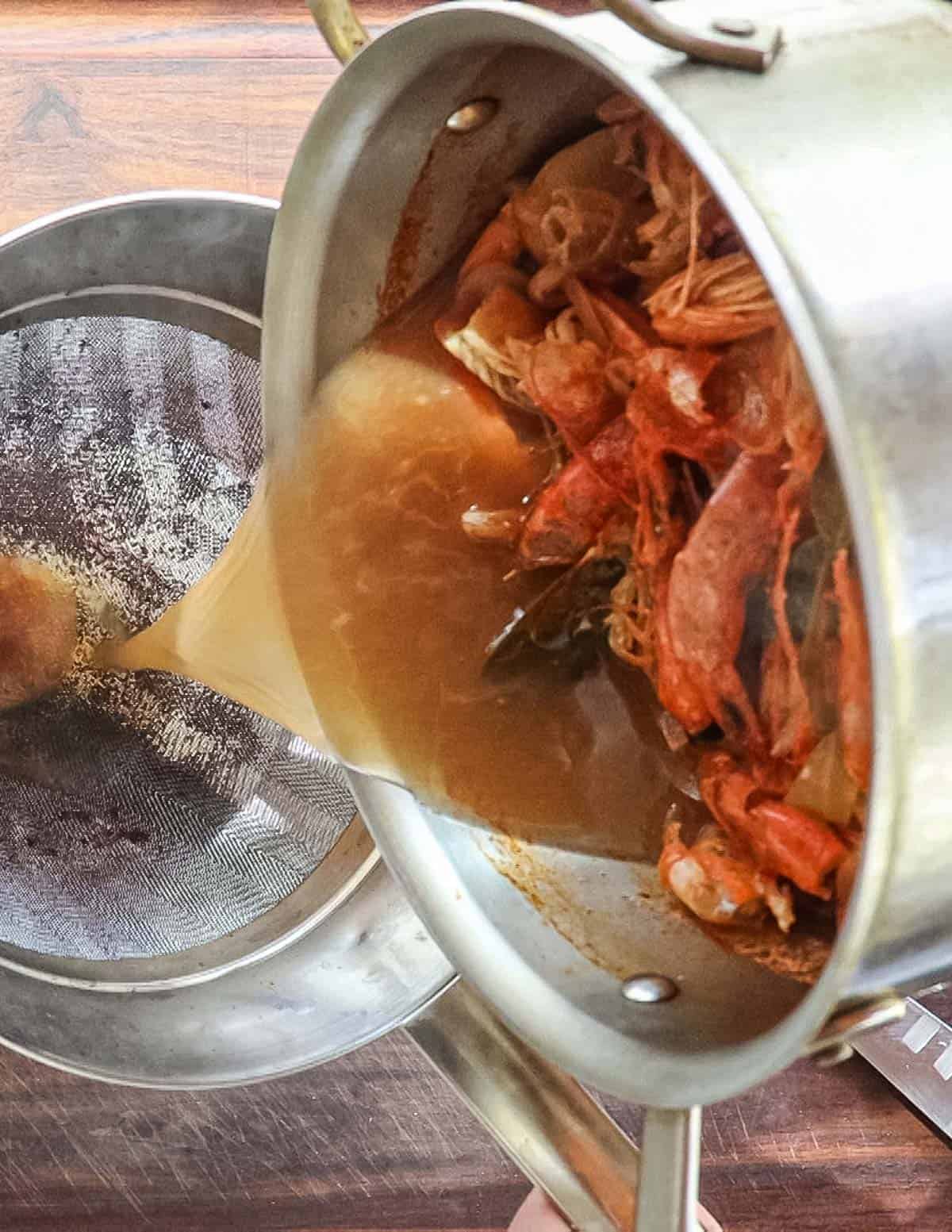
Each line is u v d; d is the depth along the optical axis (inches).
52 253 15.7
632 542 12.6
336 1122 17.1
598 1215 14.2
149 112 19.0
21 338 16.1
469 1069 15.5
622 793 13.2
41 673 17.2
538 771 13.4
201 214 15.7
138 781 17.4
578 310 12.4
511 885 13.4
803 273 8.8
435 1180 16.8
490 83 11.6
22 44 19.1
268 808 17.1
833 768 11.2
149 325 16.3
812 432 10.6
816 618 11.0
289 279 12.9
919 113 9.6
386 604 13.7
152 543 16.9
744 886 11.9
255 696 15.6
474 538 13.3
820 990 9.3
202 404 16.6
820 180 9.2
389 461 13.4
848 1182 16.6
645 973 12.4
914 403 8.8
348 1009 16.2
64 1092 17.2
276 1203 16.8
